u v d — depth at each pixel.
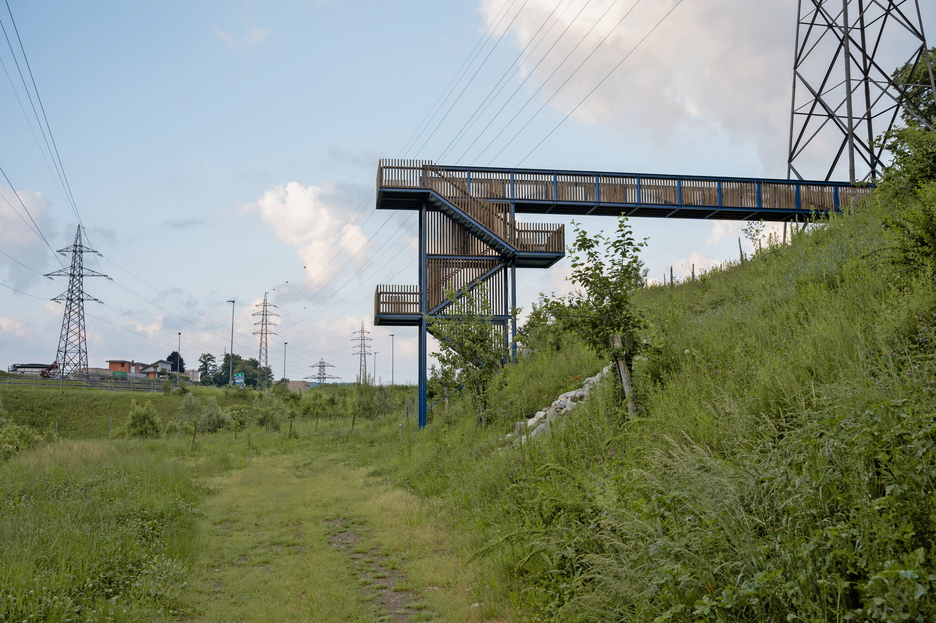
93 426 47.06
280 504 11.66
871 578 3.18
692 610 4.17
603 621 4.85
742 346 9.76
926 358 5.84
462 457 12.90
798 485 4.32
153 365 121.44
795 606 3.73
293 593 6.68
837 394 5.31
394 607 6.23
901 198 11.41
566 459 9.24
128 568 6.82
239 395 62.38
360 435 24.16
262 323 100.44
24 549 6.49
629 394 9.63
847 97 25.27
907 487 3.65
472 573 7.02
